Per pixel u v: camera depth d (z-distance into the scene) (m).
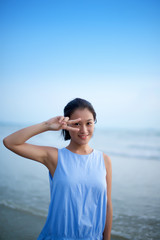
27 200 5.38
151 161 11.79
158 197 5.72
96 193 1.80
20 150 1.73
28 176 7.75
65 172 1.80
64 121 1.66
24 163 10.11
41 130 1.69
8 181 7.08
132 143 21.14
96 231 1.81
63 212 1.74
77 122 1.82
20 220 4.31
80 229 1.74
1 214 4.57
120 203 5.33
